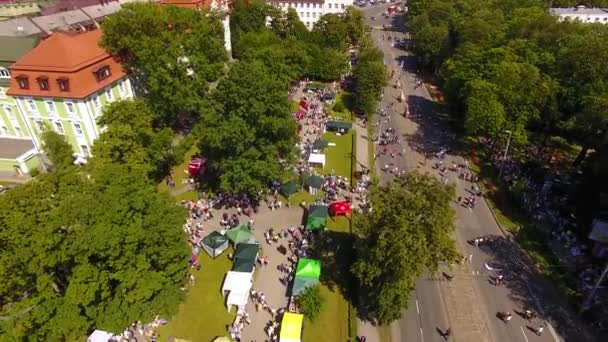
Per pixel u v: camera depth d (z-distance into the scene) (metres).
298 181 64.06
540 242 52.91
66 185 35.38
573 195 59.31
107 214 32.81
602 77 65.12
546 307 43.81
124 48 69.69
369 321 41.94
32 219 31.61
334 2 151.88
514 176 66.25
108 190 35.00
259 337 39.91
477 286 46.34
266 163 53.25
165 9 79.38
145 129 54.88
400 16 187.12
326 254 50.12
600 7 153.00
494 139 76.38
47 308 32.53
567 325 41.81
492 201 61.25
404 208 35.66
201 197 60.22
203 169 65.75
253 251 47.62
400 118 88.69
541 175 67.12
